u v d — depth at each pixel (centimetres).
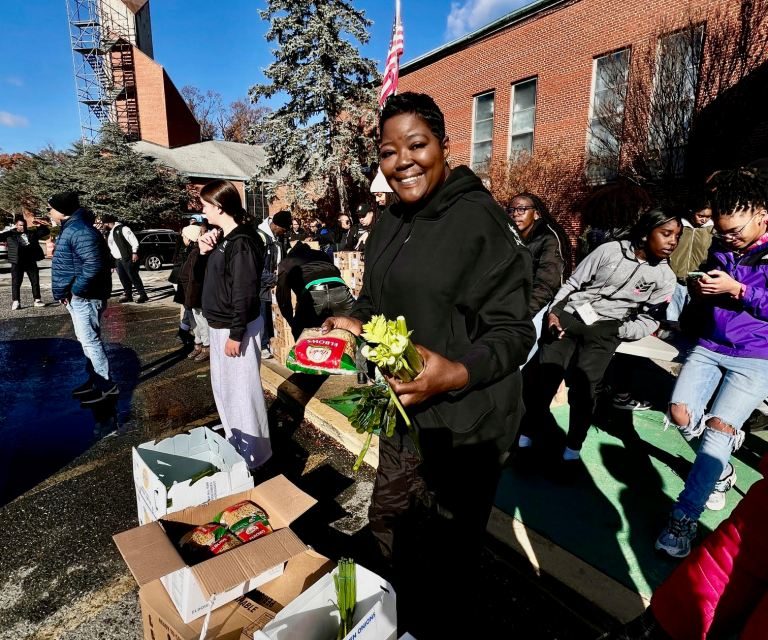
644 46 1031
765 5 796
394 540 176
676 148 902
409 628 177
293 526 257
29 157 3278
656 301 278
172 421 409
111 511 279
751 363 209
